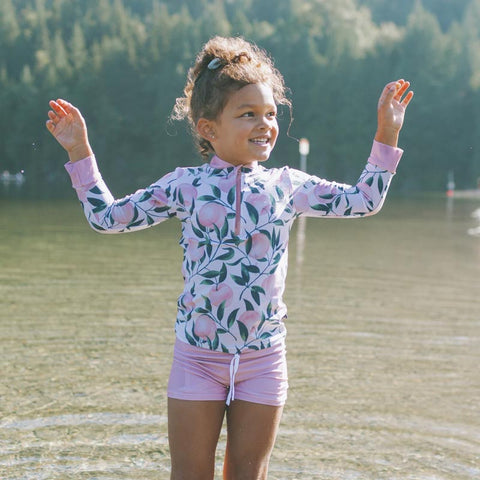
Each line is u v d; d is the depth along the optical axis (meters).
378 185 2.27
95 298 5.99
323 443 3.11
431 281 7.23
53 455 2.94
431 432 3.25
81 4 86.62
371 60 64.88
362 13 84.56
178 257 8.71
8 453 2.94
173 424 2.28
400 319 5.39
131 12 97.75
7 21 81.75
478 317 5.52
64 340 4.62
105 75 67.81
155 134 65.56
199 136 2.42
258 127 2.27
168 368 4.07
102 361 4.18
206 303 2.24
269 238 2.25
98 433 3.16
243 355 2.24
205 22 72.06
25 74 68.06
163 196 2.30
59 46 73.38
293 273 7.61
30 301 5.83
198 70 2.39
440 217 18.59
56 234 11.72
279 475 2.81
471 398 3.68
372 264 8.49
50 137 63.28
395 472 2.86
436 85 61.69
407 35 66.00
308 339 4.77
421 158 60.59
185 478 2.28
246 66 2.28
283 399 2.31
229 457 2.32
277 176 2.31
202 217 2.25
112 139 66.44
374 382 3.90
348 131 63.12
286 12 87.81
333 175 63.72
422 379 3.97
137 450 3.00
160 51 69.50
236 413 2.28
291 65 65.44
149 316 5.34
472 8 82.31
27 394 3.61
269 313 2.27
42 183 53.41
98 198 2.29
